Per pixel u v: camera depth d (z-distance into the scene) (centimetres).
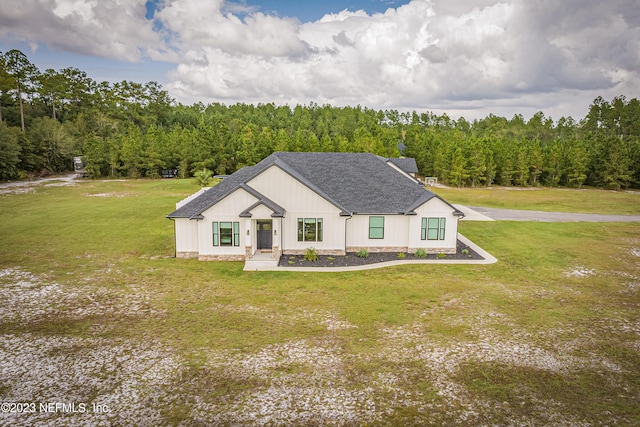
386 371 1347
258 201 2536
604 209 4781
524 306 1894
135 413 1130
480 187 6888
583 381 1296
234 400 1192
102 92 11688
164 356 1427
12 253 2675
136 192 5616
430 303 1920
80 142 8494
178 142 7588
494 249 2898
